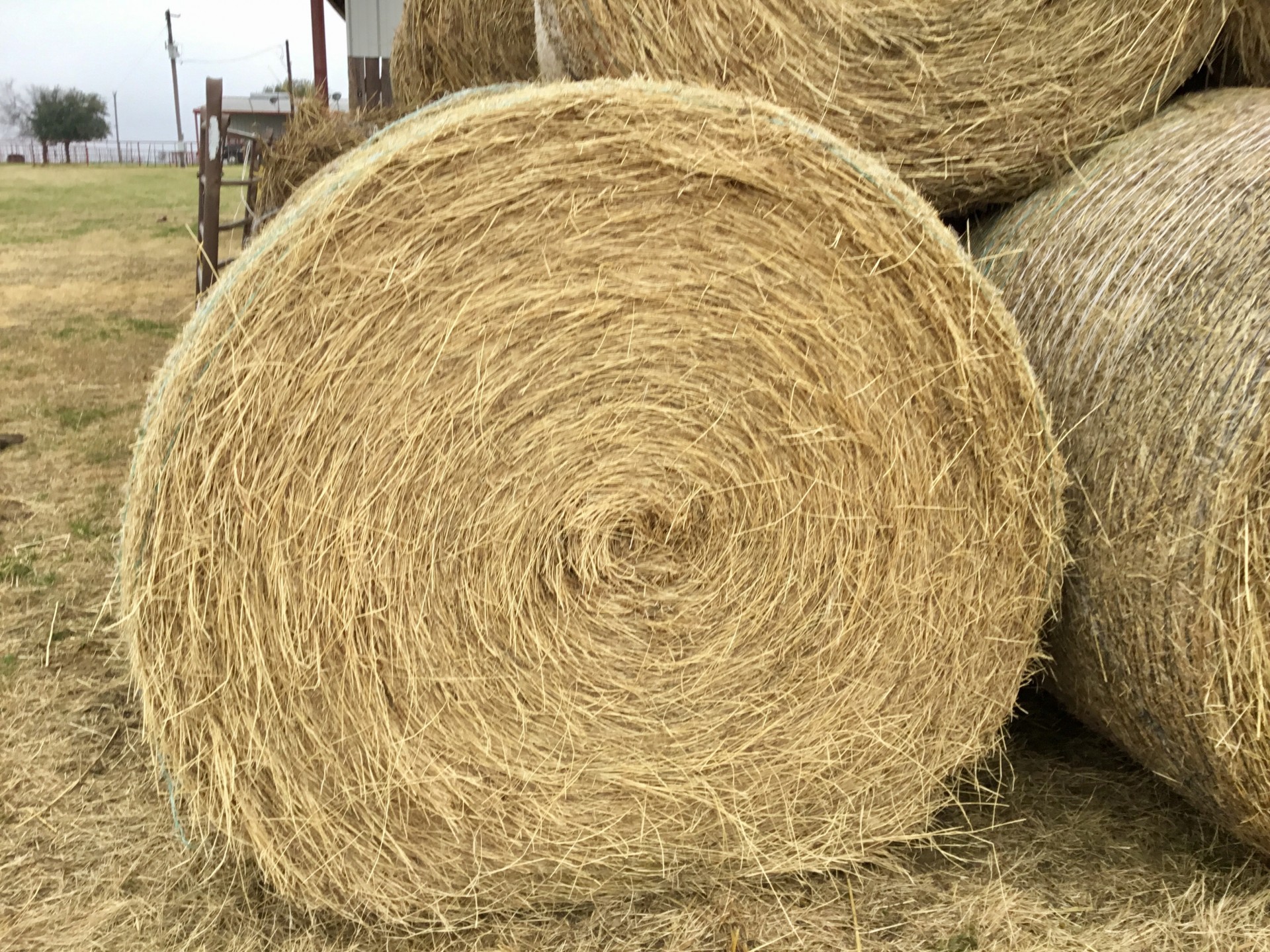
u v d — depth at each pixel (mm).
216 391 1801
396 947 2070
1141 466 2002
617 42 2291
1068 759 2648
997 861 2240
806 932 2064
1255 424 1818
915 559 2100
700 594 2092
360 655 1958
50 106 50469
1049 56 2400
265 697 1938
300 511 1872
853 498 2057
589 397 1962
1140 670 2092
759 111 1904
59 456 4867
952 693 2211
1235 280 1920
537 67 3814
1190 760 2082
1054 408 2234
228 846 2088
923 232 1947
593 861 2154
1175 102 2592
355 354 1835
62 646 3154
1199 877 2166
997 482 2092
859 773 2215
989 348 2016
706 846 2211
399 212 1801
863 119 2412
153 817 2373
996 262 2521
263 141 5070
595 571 2041
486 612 2006
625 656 2090
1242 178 2027
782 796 2197
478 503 1957
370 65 7836
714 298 1947
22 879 2154
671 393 1988
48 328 7816
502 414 1928
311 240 1772
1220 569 1882
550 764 2098
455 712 2035
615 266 1901
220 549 1858
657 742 2127
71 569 3676
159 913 2078
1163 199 2156
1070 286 2256
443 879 2129
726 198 1902
